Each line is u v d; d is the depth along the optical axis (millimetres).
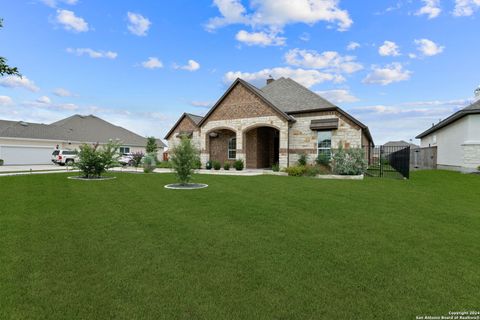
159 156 45344
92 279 3369
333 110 17250
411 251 4379
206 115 21406
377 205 7758
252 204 7746
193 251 4305
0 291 3057
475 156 18969
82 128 38969
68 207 7285
